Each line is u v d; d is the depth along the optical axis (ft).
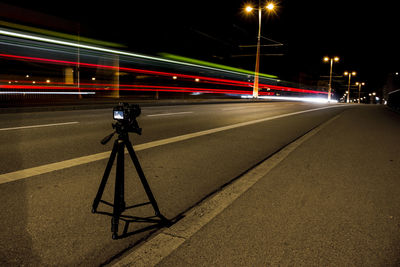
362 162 17.10
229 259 7.12
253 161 17.62
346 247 7.72
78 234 8.32
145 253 7.38
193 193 12.05
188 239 8.09
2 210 9.63
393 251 7.55
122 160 8.55
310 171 15.08
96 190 11.71
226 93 171.01
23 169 14.17
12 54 84.84
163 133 26.61
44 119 33.14
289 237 8.21
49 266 6.84
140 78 132.87
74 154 17.42
